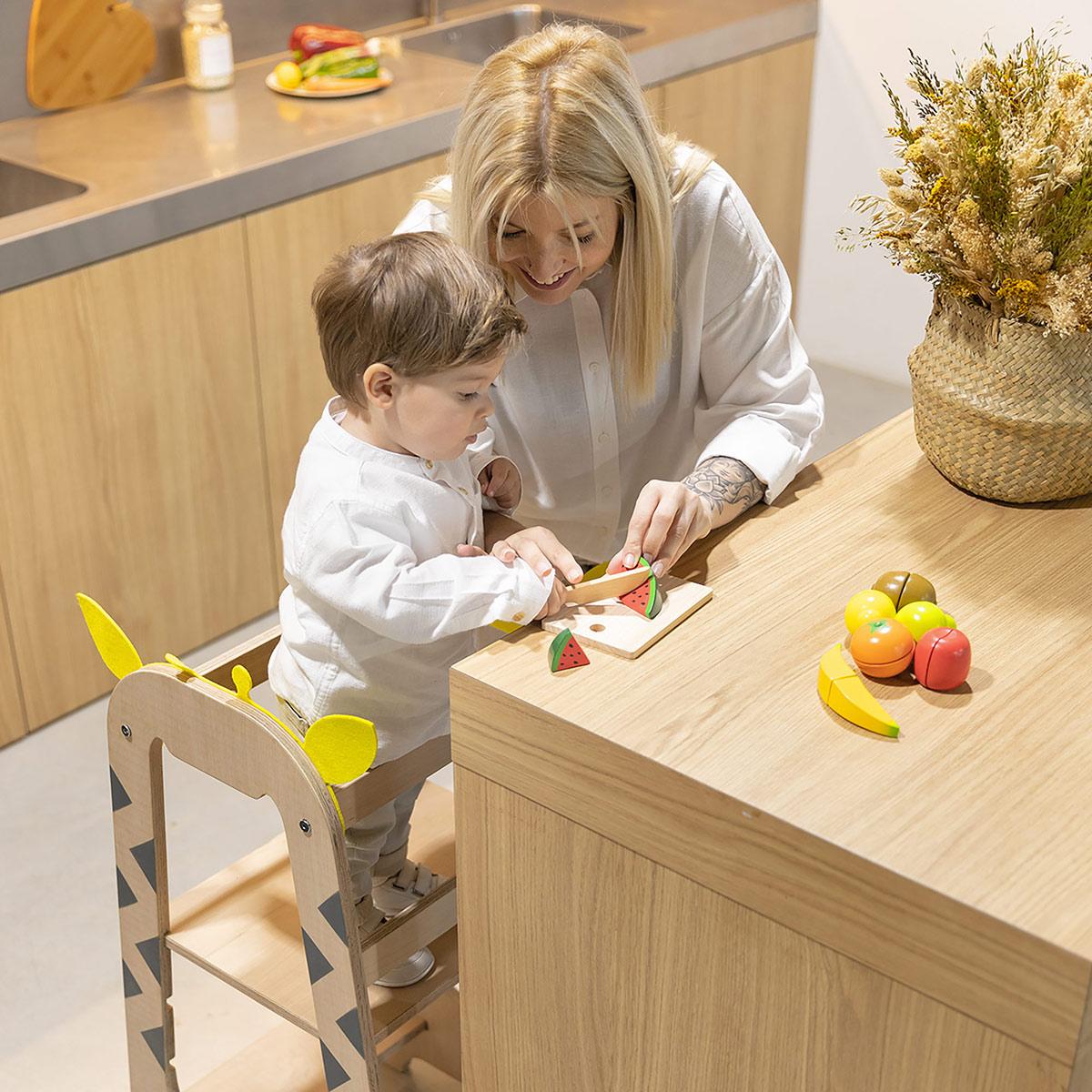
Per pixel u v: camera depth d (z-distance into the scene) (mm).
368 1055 1274
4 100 2584
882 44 3393
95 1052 1869
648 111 1308
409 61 2951
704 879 1016
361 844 1386
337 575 1217
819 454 3377
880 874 907
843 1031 983
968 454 1330
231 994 1961
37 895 2131
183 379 2412
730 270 1428
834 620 1177
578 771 1061
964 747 1017
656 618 1170
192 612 2623
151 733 1286
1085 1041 866
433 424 1224
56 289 2172
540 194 1229
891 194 1297
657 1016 1105
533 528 1300
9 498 2254
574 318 1447
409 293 1173
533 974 1189
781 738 1028
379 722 1356
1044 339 1234
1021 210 1187
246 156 2410
